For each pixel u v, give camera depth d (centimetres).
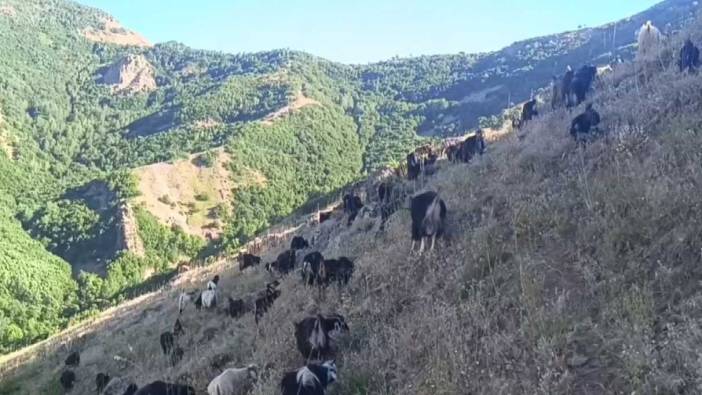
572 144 1284
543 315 709
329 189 10569
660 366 548
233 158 11525
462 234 1082
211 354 1363
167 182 10469
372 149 12888
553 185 1091
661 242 729
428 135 12388
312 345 970
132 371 1800
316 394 825
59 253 8506
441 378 683
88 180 11612
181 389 1036
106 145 14838
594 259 784
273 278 2039
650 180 860
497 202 1148
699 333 547
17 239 8319
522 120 2067
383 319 973
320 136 13375
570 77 1812
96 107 17850
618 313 648
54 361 2609
